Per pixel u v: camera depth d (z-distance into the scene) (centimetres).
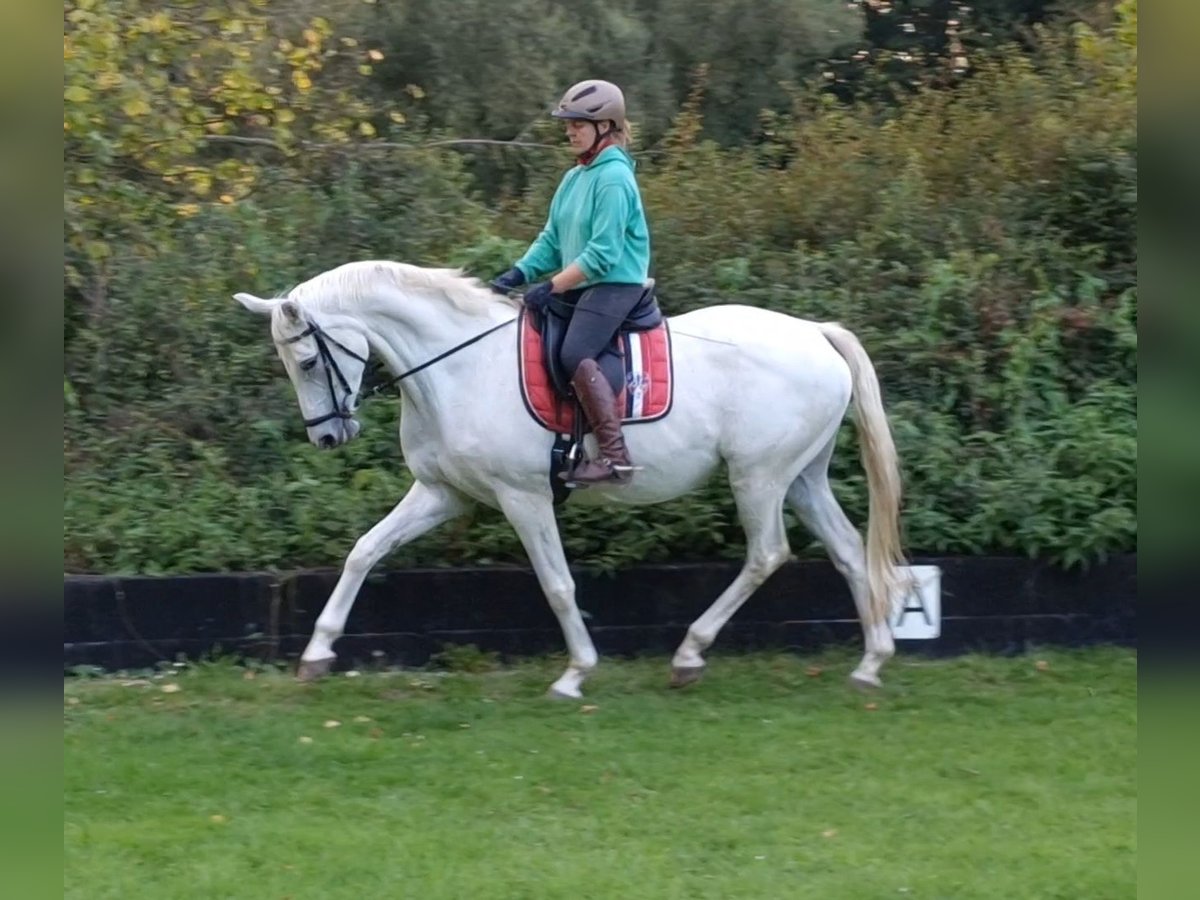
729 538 760
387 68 1616
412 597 727
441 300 636
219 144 1048
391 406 834
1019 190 973
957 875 470
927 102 1111
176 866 480
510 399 630
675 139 1128
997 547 756
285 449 826
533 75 1611
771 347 652
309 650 671
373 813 528
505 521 754
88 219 894
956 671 714
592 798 541
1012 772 571
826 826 514
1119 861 482
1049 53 1120
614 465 621
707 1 1747
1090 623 747
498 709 649
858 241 938
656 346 641
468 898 453
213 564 732
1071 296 896
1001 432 828
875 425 668
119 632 710
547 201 1008
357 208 955
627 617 739
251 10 980
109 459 817
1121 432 796
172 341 882
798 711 651
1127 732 619
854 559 684
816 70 1822
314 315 620
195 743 601
